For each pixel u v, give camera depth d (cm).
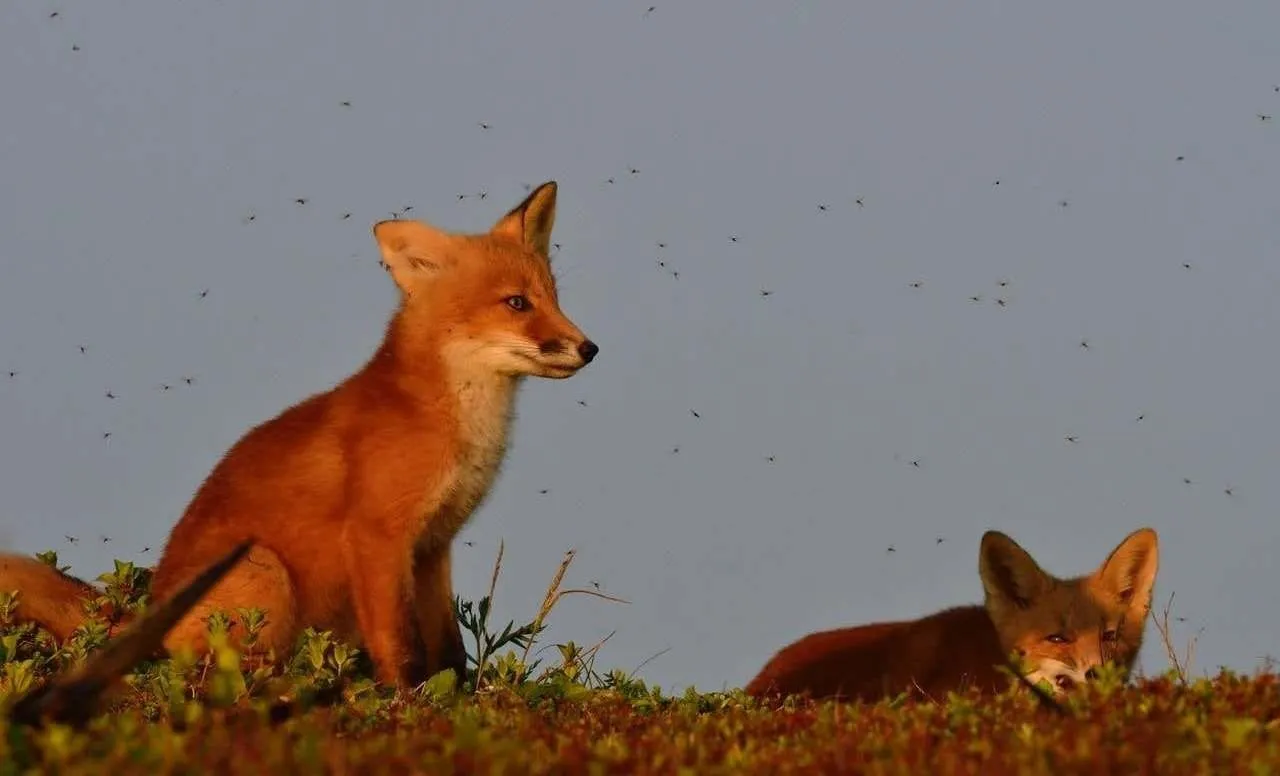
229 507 1379
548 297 1455
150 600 1348
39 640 1272
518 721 834
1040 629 1303
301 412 1426
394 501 1355
